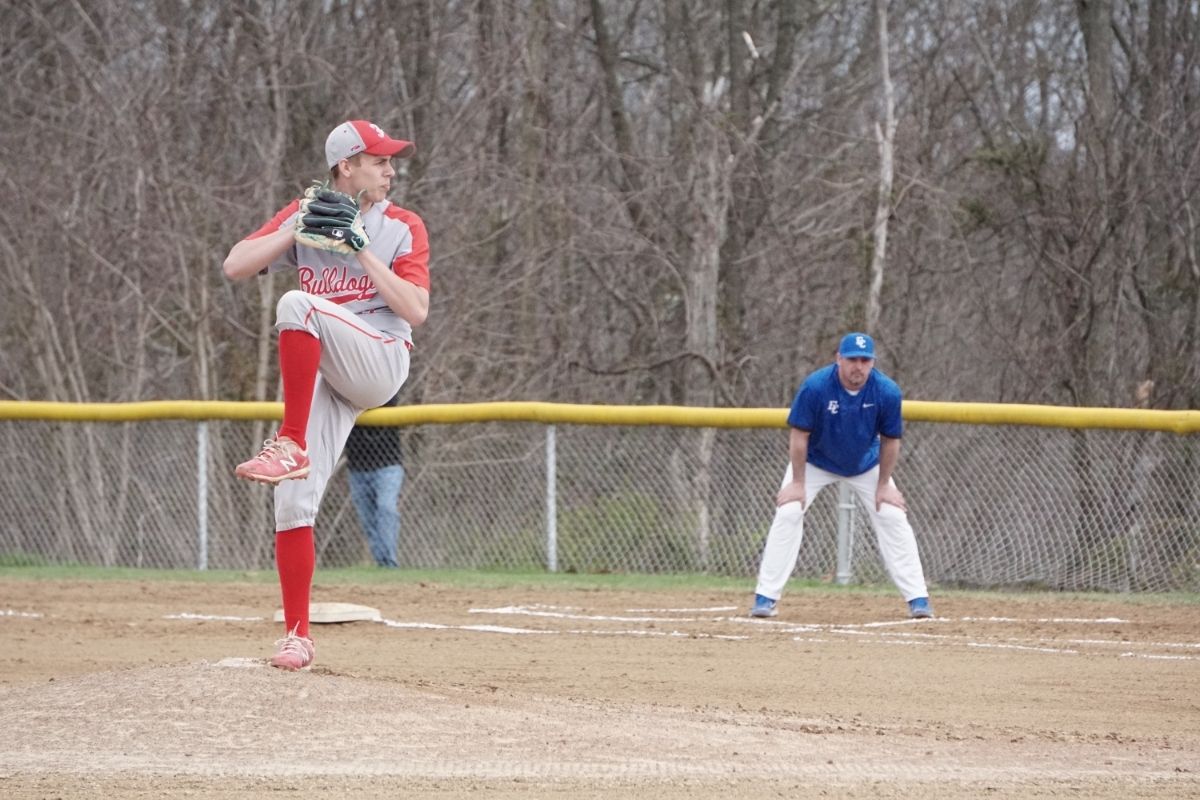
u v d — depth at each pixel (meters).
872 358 35.50
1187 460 42.50
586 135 71.12
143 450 52.22
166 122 62.78
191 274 61.97
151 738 18.27
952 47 72.75
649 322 68.06
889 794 16.84
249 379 61.09
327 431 21.28
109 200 64.19
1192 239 62.91
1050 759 18.97
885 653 30.36
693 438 46.88
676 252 67.94
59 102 66.56
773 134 71.19
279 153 61.72
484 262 64.81
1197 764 18.89
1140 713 23.66
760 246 68.50
